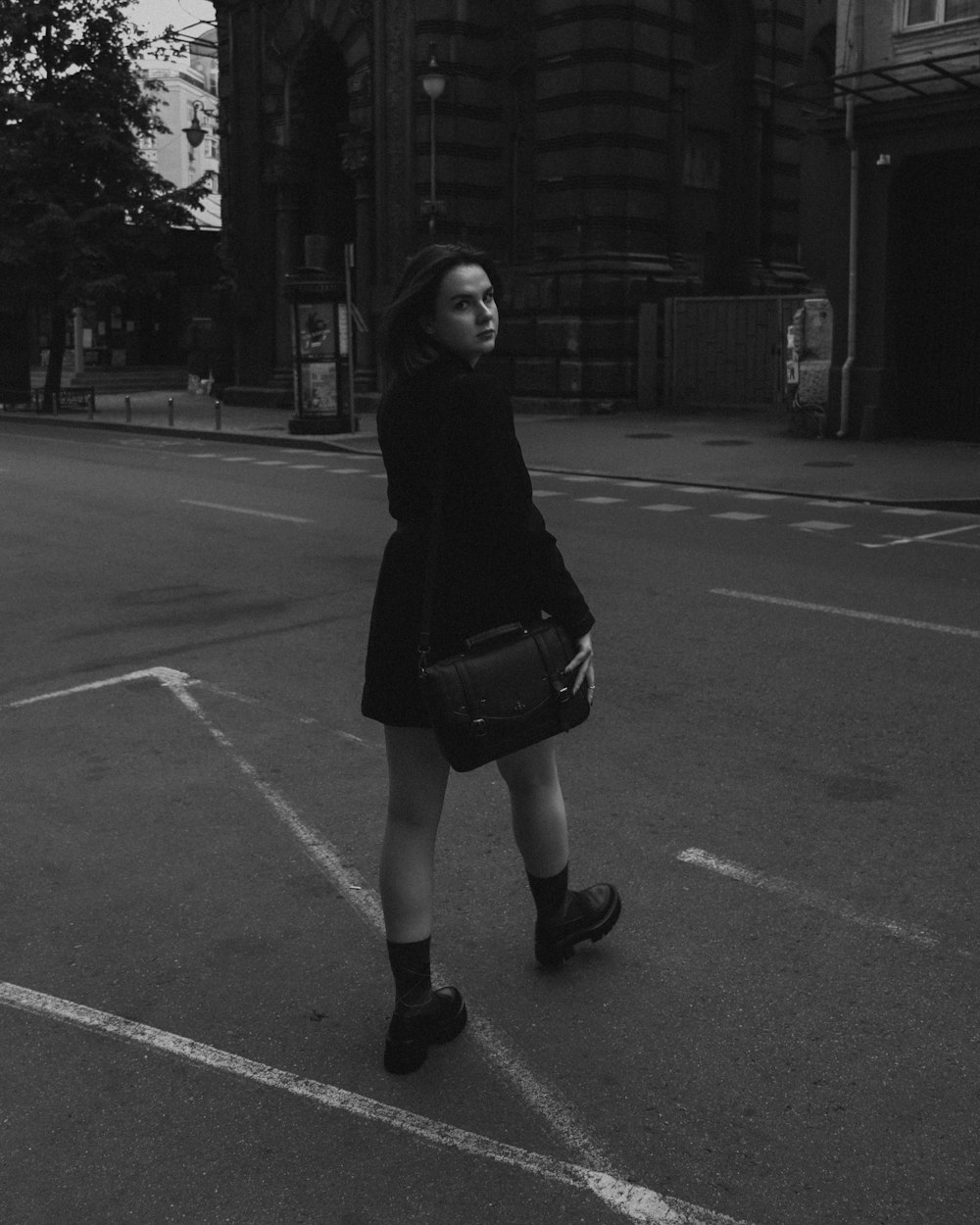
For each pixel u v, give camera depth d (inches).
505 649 119.8
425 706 120.6
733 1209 103.1
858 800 195.3
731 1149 111.0
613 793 199.8
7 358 1428.4
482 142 1123.9
